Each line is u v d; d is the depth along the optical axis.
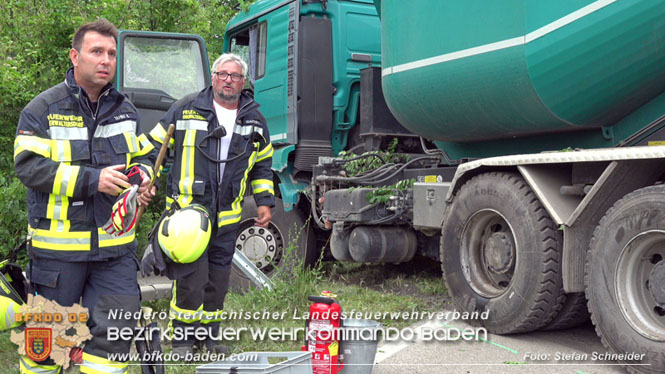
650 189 3.53
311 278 5.66
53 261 2.93
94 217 2.96
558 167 4.25
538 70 4.27
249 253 6.87
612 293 3.68
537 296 4.15
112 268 3.05
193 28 11.30
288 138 6.92
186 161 4.08
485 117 4.88
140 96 6.73
